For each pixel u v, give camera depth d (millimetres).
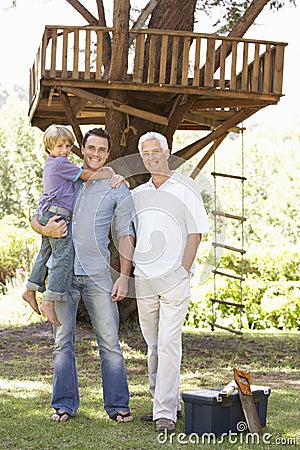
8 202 25469
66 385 5434
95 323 5336
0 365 7961
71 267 5230
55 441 4867
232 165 30016
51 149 5281
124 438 4930
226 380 7410
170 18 10656
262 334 11516
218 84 10359
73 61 9219
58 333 5402
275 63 9555
